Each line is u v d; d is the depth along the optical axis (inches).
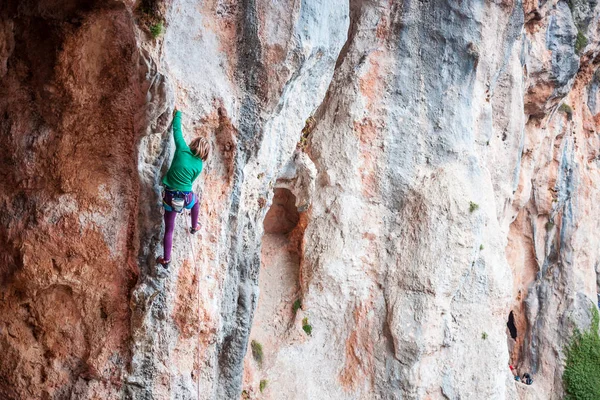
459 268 586.2
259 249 441.4
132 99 335.6
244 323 426.0
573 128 989.2
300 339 577.3
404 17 579.2
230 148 387.2
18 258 348.5
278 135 441.7
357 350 584.7
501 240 668.7
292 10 387.2
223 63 383.2
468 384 617.3
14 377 356.8
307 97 462.0
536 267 969.5
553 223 980.6
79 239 347.6
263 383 545.0
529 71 804.0
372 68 584.4
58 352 357.1
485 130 673.0
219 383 422.3
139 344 357.1
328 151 580.4
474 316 635.5
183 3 354.9
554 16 805.2
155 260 349.7
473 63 602.2
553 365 938.1
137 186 347.6
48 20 329.7
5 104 341.7
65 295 357.7
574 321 949.2
